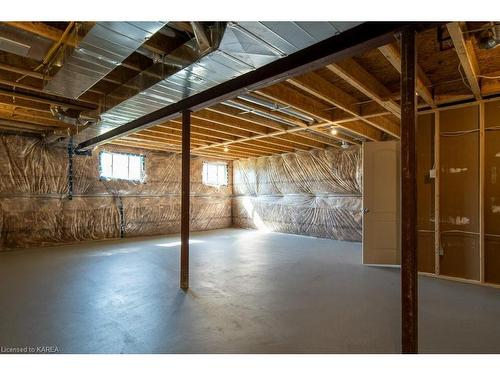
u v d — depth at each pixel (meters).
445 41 2.49
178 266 4.23
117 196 6.89
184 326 2.34
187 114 3.36
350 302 2.86
